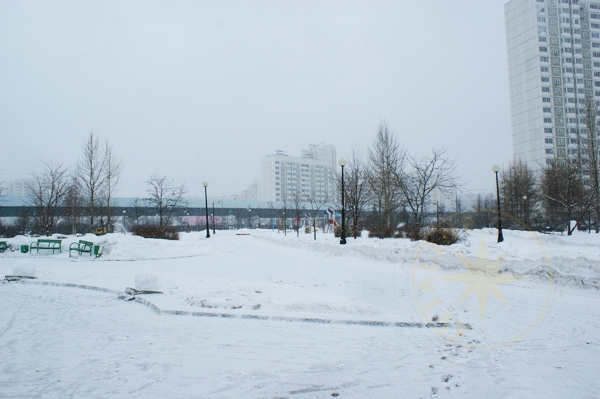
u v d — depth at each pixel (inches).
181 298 385.7
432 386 189.0
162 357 232.2
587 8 3545.8
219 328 293.0
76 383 195.5
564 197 1328.7
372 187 1278.3
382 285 473.4
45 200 1513.3
